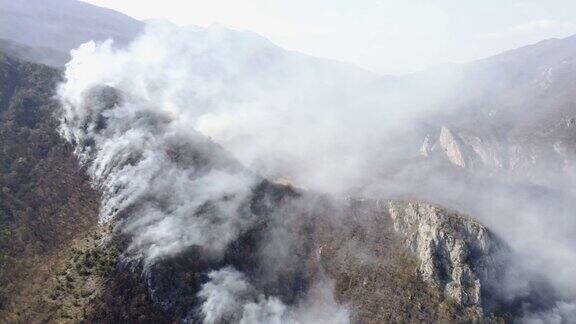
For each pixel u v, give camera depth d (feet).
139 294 455.22
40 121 606.96
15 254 461.37
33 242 476.95
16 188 518.37
